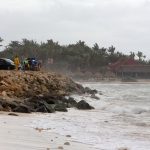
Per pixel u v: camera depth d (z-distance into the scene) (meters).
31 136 14.29
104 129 18.14
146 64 162.25
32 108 25.45
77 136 15.52
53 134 15.52
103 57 170.50
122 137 15.92
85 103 30.14
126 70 151.00
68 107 30.30
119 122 21.22
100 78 140.88
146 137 16.05
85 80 136.50
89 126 19.06
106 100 40.94
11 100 26.08
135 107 30.50
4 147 11.62
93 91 55.66
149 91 65.88
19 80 37.75
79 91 52.06
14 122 18.42
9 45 163.50
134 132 17.39
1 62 50.31
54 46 165.50
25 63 55.88
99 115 25.30
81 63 159.12
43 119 21.09
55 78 52.03
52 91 43.16
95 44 179.50
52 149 12.09
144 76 149.62
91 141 14.54
